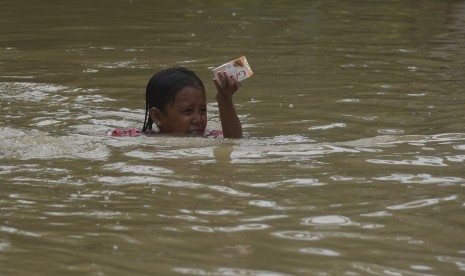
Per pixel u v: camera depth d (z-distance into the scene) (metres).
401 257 6.61
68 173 8.91
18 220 7.44
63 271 6.32
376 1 26.53
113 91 13.98
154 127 11.61
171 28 21.25
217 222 7.35
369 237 7.01
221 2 26.41
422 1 26.36
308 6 25.45
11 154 9.71
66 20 22.67
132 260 6.51
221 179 8.62
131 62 16.66
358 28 21.17
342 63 16.47
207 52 17.78
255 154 9.70
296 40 19.38
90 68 16.03
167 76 11.06
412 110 12.34
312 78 14.97
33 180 8.66
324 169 9.03
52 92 13.84
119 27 21.42
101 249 6.74
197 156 9.57
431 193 8.19
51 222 7.39
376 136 10.66
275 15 23.62
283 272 6.27
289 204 7.83
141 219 7.44
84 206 7.81
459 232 7.16
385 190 8.28
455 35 19.97
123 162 9.30
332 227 7.24
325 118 11.91
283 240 6.92
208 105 13.09
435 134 10.74
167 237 6.99
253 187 8.37
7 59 17.05
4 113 12.27
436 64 16.30
